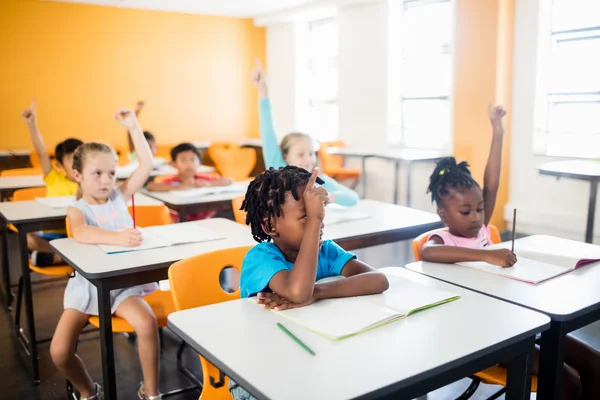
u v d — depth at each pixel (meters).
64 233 2.79
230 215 3.99
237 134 7.68
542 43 4.52
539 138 4.65
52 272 2.47
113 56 6.67
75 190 3.06
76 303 1.88
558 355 1.29
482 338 1.05
